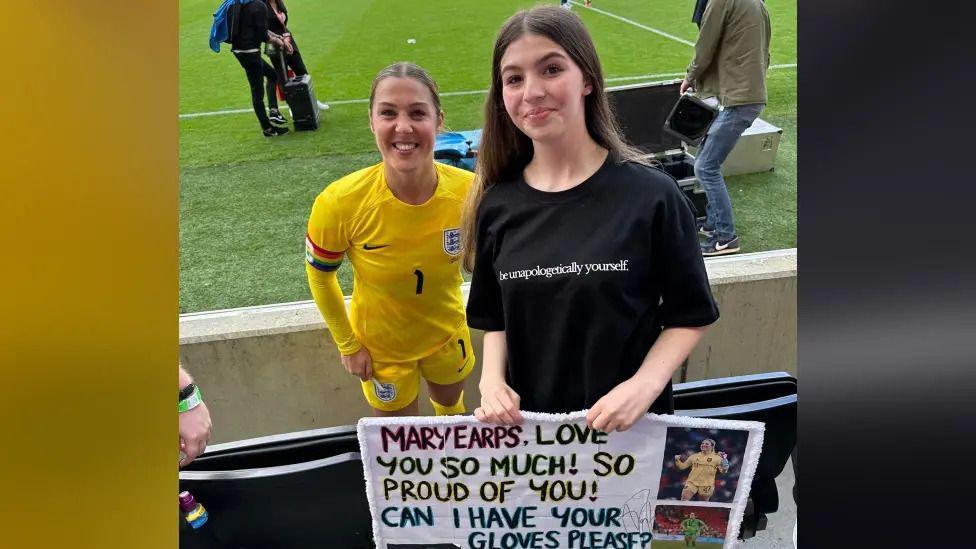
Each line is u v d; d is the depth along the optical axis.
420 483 1.53
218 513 1.58
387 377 2.23
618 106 3.59
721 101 3.44
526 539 1.57
